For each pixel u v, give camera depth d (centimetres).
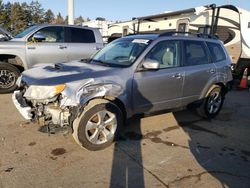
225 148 453
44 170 357
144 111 469
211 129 538
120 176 352
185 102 532
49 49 759
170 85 489
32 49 738
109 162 385
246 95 905
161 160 398
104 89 403
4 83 720
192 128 537
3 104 632
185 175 362
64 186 326
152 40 478
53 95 379
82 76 402
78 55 806
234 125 570
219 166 391
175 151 429
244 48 1030
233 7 1022
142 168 373
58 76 398
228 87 623
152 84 461
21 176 342
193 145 456
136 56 454
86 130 399
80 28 827
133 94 441
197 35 573
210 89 579
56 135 461
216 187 338
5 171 351
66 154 400
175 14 1243
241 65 1034
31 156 391
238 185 345
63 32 794
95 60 500
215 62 583
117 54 487
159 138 476
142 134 489
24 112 403
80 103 381
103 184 334
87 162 381
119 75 425
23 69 765
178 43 514
